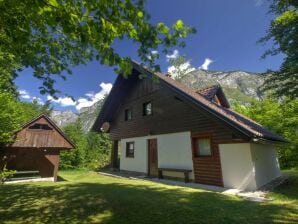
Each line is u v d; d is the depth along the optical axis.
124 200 6.02
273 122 16.88
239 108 22.08
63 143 13.53
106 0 2.50
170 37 3.01
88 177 13.98
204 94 13.88
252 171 8.30
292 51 8.37
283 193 7.46
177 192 7.33
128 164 15.59
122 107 17.12
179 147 11.41
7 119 10.95
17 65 4.78
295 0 8.73
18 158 16.59
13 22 3.00
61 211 5.09
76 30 2.59
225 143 9.22
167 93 12.66
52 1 2.23
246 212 5.04
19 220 4.52
